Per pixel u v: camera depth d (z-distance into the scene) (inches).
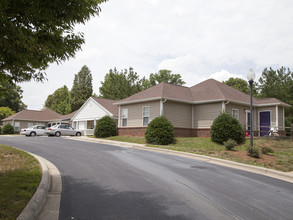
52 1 165.6
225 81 1876.2
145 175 303.7
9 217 152.7
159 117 700.0
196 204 205.6
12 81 224.5
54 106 2544.3
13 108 2300.7
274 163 430.0
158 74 2158.0
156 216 176.7
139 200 210.7
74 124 1407.5
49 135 1154.7
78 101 2215.8
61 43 202.4
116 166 355.3
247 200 223.6
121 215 176.7
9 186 221.9
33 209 173.3
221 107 759.7
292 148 593.9
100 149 548.4
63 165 359.6
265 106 847.1
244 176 325.4
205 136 790.5
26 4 167.9
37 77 226.2
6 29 156.3
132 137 799.7
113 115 1090.7
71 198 213.5
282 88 1163.9
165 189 246.5
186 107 827.4
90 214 177.9
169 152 534.3
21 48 171.0
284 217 186.2
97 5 196.9
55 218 170.1
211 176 312.5
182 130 799.7
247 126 832.3
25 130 1206.3
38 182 244.1
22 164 338.3
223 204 209.0
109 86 1614.2
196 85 960.9
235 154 484.7
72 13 180.2
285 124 954.7
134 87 1569.9
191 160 432.5
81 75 2292.1
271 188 271.7
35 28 192.7
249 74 499.2
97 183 263.0
